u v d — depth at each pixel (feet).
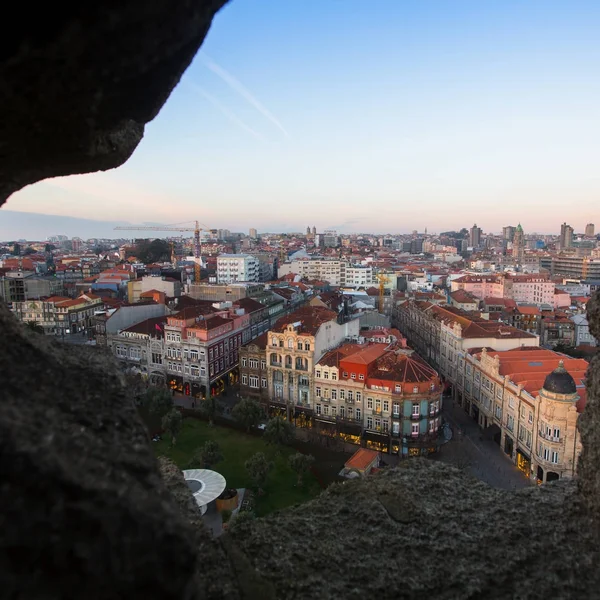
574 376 257.75
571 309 559.38
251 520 77.97
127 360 370.73
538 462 224.12
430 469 96.94
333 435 271.49
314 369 285.64
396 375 261.03
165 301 467.93
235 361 371.35
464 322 357.20
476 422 302.04
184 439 265.54
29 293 602.85
